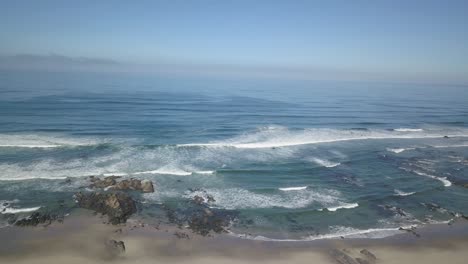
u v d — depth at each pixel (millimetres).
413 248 15133
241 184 22047
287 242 15305
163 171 23422
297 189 21531
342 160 28172
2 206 17047
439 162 28594
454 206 19828
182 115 45969
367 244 15344
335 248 14875
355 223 17375
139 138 32156
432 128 44469
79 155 25578
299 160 27656
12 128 32469
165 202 18750
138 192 19609
